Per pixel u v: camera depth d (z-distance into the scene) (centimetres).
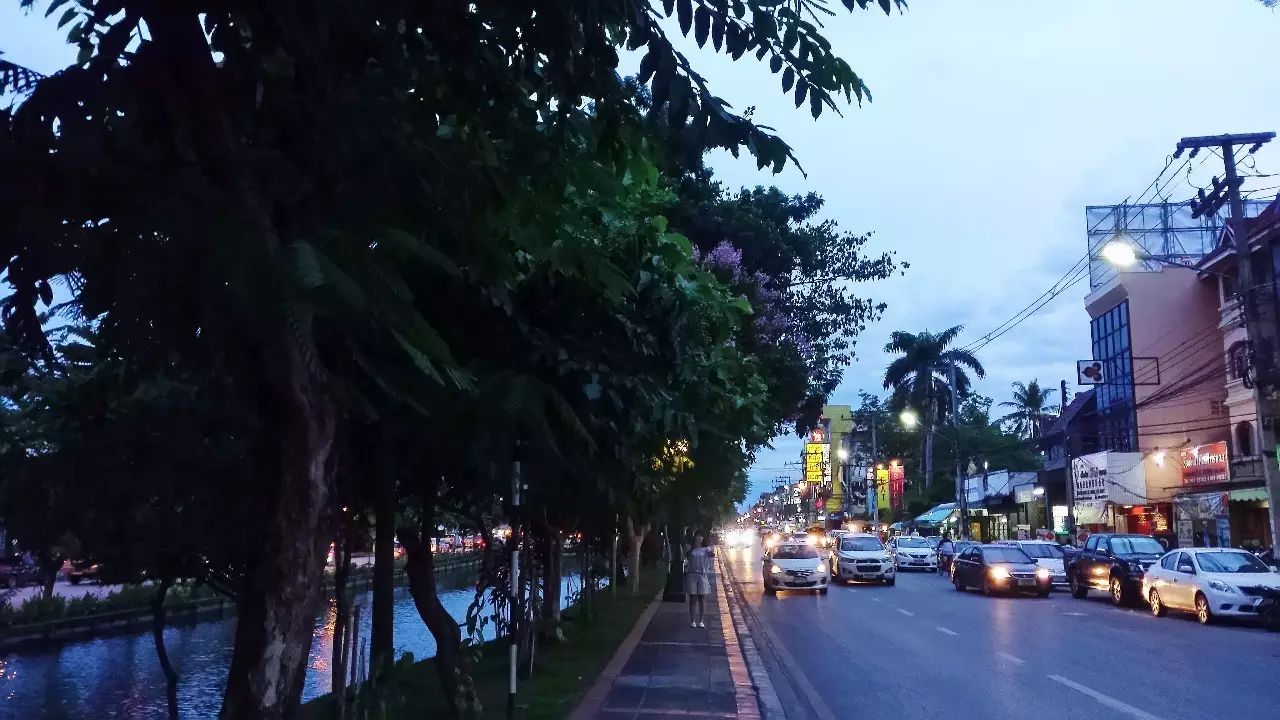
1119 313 4284
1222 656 1475
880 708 1078
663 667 1319
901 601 2662
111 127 406
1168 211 4241
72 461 742
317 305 356
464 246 539
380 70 495
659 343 828
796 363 2281
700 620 1856
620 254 800
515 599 965
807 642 1720
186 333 427
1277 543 2233
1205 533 3462
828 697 1157
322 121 462
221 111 427
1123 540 2647
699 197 2370
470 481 871
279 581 439
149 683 1928
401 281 411
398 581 4256
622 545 3052
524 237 538
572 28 477
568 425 720
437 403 625
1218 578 1962
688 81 465
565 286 766
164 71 418
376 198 465
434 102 517
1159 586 2153
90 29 435
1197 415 3969
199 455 750
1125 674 1298
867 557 3416
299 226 444
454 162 481
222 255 365
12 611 2425
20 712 1606
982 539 6519
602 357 781
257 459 521
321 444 448
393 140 464
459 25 488
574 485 888
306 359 394
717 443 1290
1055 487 5169
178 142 410
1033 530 5284
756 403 1207
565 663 1355
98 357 686
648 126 510
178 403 741
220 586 998
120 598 2819
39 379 648
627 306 811
